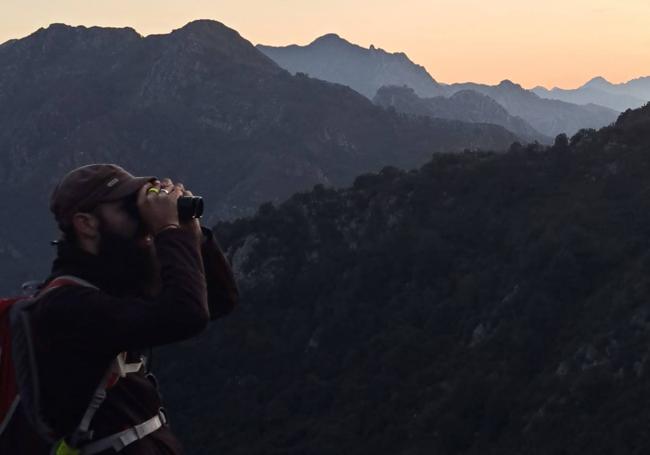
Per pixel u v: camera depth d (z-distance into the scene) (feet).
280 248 230.89
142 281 11.16
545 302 161.68
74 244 11.03
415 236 214.69
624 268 161.38
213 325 206.69
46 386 10.29
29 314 10.46
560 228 180.86
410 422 150.71
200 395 189.16
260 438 167.53
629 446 111.55
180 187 11.26
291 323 208.74
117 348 10.30
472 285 185.88
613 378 128.98
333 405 168.76
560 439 123.34
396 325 190.90
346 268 217.15
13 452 10.50
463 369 156.87
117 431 10.55
